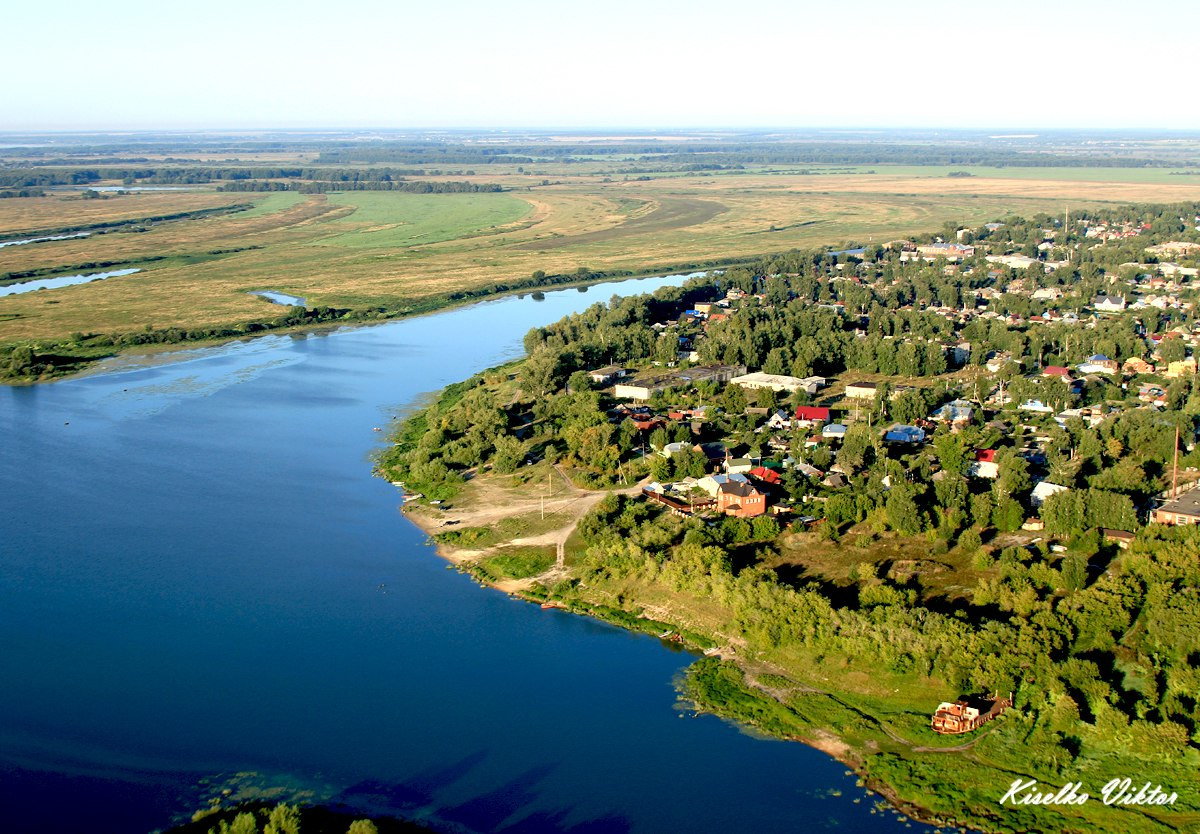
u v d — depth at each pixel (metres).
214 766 115.81
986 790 110.44
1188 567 143.50
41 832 104.62
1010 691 123.50
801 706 126.44
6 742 119.50
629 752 118.12
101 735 121.12
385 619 149.25
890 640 131.75
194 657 138.50
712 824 106.50
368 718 124.69
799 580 155.25
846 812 108.19
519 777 114.00
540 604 153.88
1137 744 113.44
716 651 139.62
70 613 150.38
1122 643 131.25
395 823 106.25
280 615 150.25
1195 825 103.81
